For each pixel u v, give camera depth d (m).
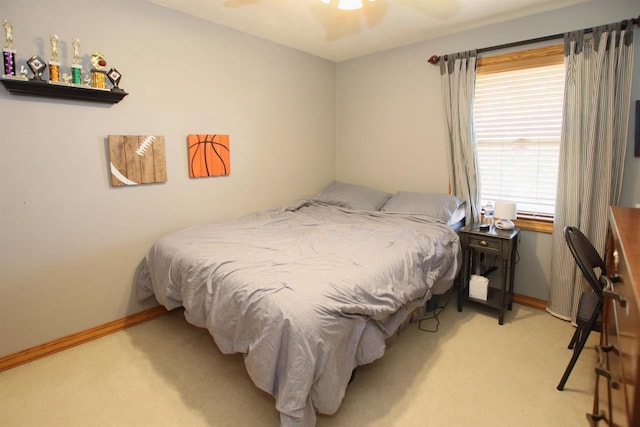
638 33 2.22
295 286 1.59
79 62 2.14
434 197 3.06
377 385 1.90
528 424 1.63
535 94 2.72
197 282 1.95
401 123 3.53
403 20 2.77
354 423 1.63
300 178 3.76
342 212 3.27
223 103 2.97
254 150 3.26
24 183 2.05
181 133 2.73
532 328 2.50
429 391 1.85
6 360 2.07
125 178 2.43
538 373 2.00
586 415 1.52
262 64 3.23
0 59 1.91
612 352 1.07
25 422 1.67
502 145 2.94
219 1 2.46
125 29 2.36
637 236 1.19
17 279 2.08
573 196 2.49
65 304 2.27
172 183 2.71
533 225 2.80
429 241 2.38
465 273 2.73
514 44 2.71
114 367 2.09
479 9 2.57
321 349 1.42
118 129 2.39
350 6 2.17
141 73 2.46
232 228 2.63
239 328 1.62
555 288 2.64
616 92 2.30
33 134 2.05
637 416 0.64
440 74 3.16
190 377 1.99
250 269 1.81
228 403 1.79
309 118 3.77
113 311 2.50
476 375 1.98
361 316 1.63
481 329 2.49
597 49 2.32
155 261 2.36
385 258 1.99
